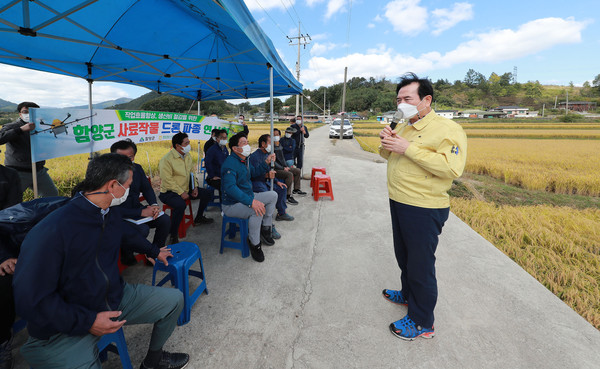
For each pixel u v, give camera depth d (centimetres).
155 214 252
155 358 157
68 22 270
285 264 291
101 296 127
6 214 151
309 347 183
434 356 177
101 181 119
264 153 377
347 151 1360
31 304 104
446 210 177
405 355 177
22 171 318
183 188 344
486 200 704
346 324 205
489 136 2873
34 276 105
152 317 150
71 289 119
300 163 710
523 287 258
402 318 205
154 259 203
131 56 379
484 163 1123
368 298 237
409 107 165
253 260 297
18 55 318
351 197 564
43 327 108
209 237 350
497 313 220
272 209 317
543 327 205
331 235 372
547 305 231
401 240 207
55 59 349
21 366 166
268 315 213
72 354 121
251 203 265
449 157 157
